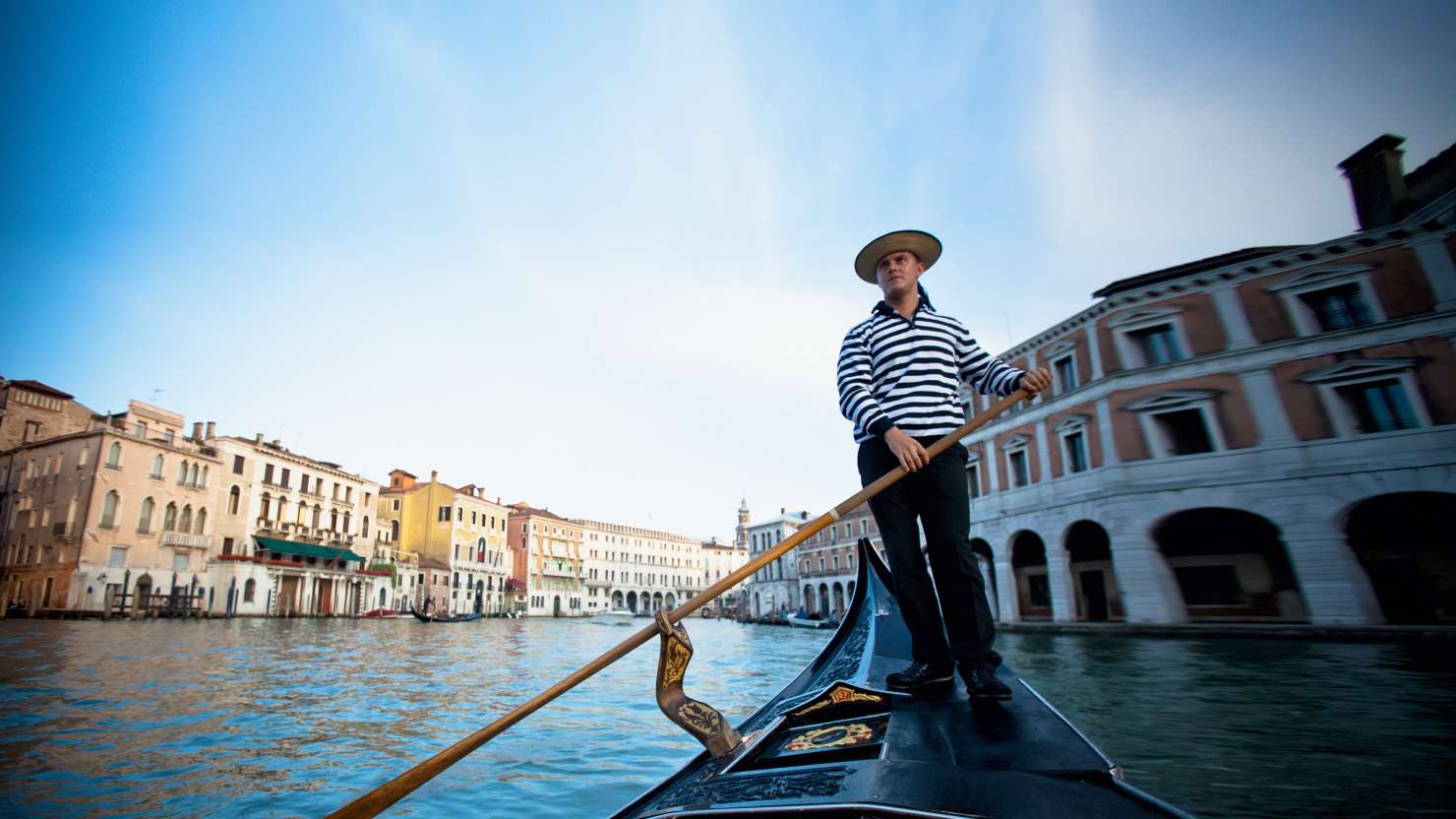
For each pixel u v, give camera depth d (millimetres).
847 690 2361
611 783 4496
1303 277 16781
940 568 2381
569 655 16422
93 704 6898
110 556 28500
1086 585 22688
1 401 32062
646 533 83500
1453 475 14477
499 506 58594
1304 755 4266
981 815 1264
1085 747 1681
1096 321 20234
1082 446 20656
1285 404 16672
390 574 44250
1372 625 14852
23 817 3578
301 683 9039
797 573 55781
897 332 2686
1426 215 15242
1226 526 19688
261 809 3795
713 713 2004
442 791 4277
